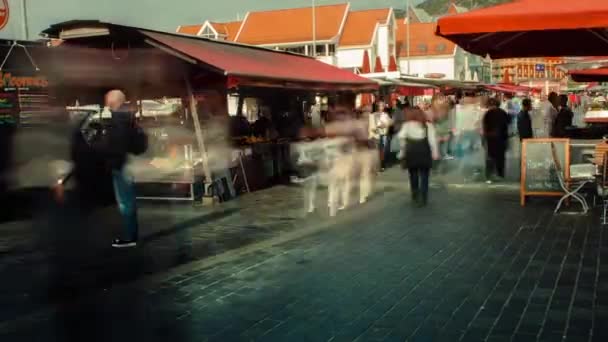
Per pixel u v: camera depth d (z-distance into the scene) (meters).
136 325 5.25
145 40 11.52
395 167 18.33
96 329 5.17
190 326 5.21
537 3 5.94
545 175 10.67
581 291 5.80
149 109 15.65
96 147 11.04
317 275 6.66
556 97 18.86
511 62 92.75
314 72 16.41
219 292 6.15
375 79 26.34
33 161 11.05
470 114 18.77
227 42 15.38
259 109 16.23
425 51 87.44
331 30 77.62
